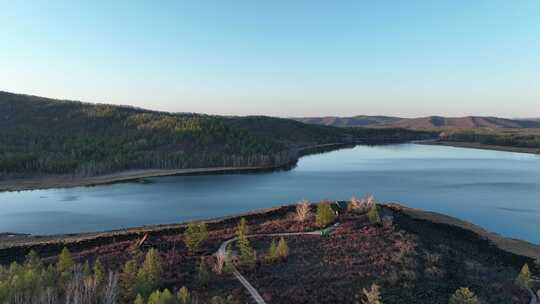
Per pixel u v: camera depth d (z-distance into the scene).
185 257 50.28
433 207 96.50
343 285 40.97
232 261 47.91
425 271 45.12
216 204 105.19
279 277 43.19
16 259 58.78
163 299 32.75
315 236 58.38
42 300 32.97
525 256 60.00
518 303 41.16
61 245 63.84
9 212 97.19
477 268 49.62
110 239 66.75
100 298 35.38
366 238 55.59
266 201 108.50
